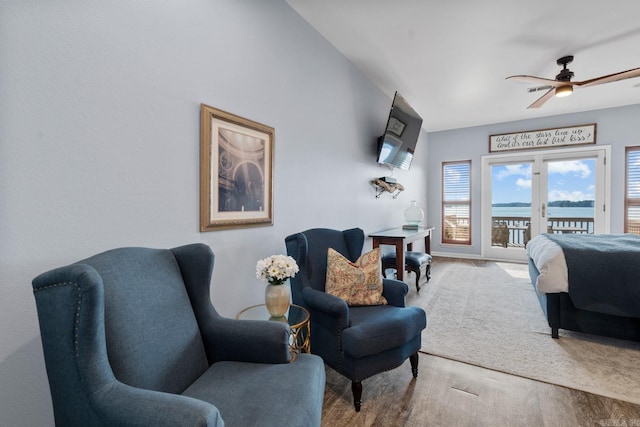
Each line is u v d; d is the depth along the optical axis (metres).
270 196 2.08
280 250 2.20
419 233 3.63
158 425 0.69
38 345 1.04
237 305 1.85
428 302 3.30
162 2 1.42
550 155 5.06
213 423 0.71
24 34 1.00
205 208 1.62
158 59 1.40
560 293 2.38
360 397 1.60
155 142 1.39
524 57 3.03
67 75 1.10
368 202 3.60
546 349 2.25
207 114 1.62
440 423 1.51
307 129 2.50
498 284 3.98
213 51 1.68
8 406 0.99
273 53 2.12
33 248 1.02
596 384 1.81
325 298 1.70
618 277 2.17
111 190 1.23
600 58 3.03
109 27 1.22
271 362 1.23
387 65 3.22
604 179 4.66
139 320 1.01
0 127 0.95
